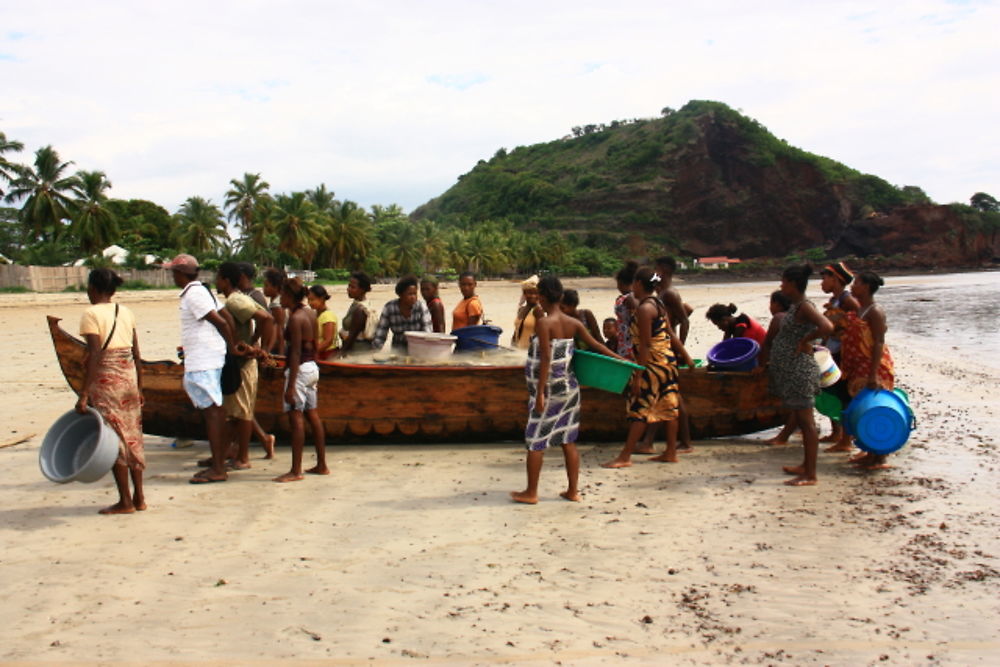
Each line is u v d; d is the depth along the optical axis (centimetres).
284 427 688
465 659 306
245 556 417
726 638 325
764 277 15475
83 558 412
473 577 390
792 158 18962
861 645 319
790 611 351
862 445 609
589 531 463
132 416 493
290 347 569
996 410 895
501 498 535
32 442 708
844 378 651
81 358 652
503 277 12138
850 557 419
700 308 3781
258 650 311
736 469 622
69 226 5722
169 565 403
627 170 19275
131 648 312
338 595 367
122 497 491
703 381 707
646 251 16862
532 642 321
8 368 1243
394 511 502
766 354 695
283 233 6688
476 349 779
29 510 498
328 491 550
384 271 8906
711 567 405
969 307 3828
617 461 630
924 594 370
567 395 515
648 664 303
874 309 618
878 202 19200
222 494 539
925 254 17175
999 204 19762
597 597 366
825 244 18500
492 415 693
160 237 8694
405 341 768
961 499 530
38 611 346
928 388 1079
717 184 18762
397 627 333
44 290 4519
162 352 1501
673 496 541
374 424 690
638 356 641
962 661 305
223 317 582
